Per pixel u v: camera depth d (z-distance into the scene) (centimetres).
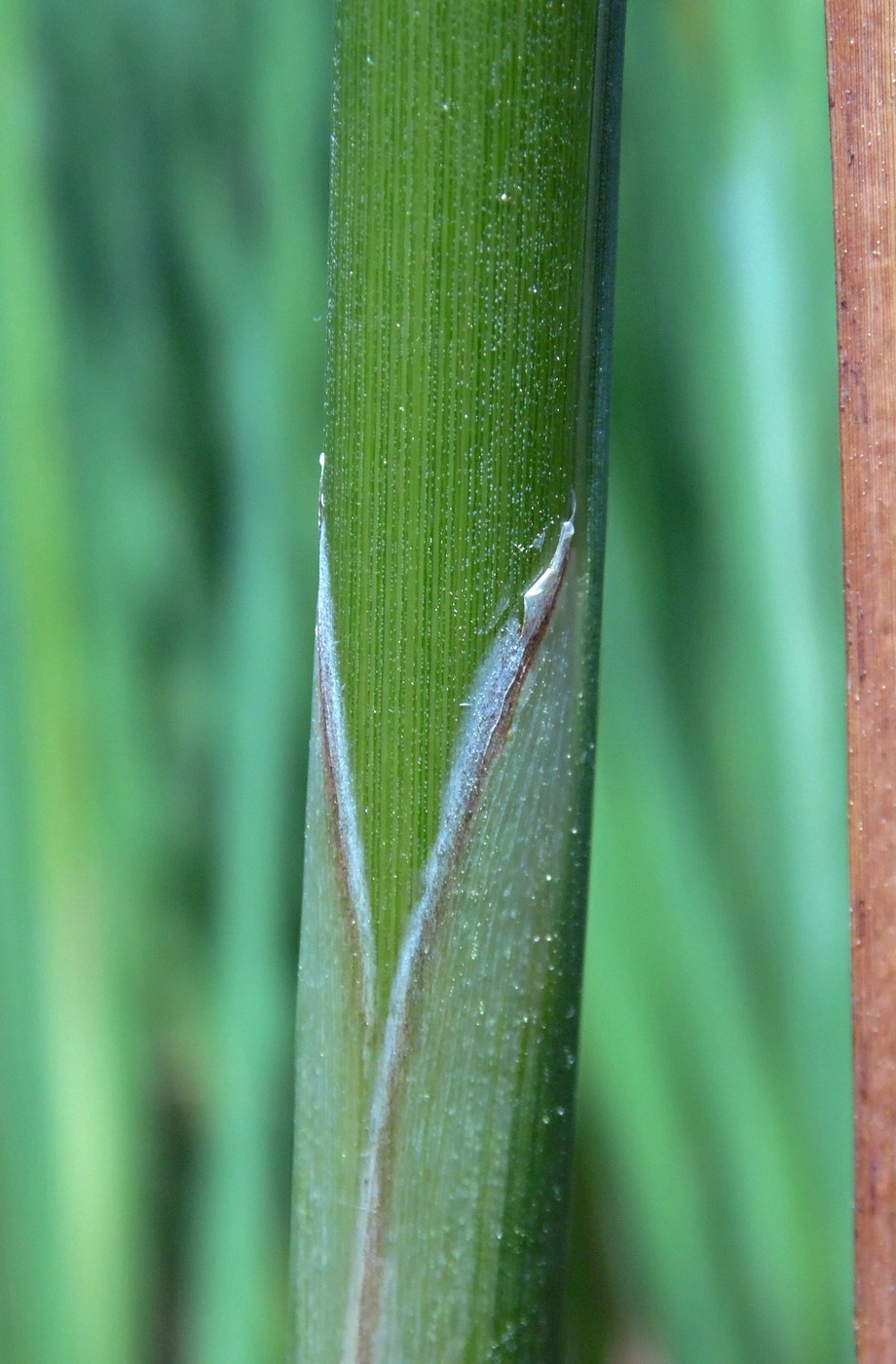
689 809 37
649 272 38
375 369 22
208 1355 36
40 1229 35
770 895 37
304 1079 23
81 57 48
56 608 36
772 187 35
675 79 36
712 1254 36
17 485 36
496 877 22
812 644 35
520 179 21
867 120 22
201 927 47
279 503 39
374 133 21
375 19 21
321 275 39
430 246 21
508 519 22
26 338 35
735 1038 36
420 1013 22
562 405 22
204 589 50
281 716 38
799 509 35
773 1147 36
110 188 49
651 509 39
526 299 22
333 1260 23
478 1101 23
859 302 22
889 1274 23
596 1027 36
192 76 49
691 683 39
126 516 49
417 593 22
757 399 35
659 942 36
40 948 35
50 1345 35
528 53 21
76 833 37
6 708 36
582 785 23
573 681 22
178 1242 43
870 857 23
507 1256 23
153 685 49
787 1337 36
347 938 23
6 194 36
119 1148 37
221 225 48
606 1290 41
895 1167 23
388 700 22
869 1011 23
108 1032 37
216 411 48
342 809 22
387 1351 23
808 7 34
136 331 50
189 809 48
